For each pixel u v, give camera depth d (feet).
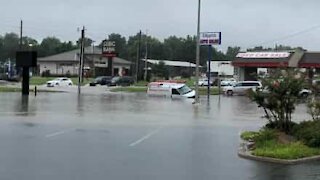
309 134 48.67
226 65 421.18
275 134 50.83
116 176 35.17
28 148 47.09
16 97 144.77
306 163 41.55
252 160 42.57
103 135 57.77
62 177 34.50
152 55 590.96
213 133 61.67
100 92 196.24
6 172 35.86
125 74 472.44
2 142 50.83
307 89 60.49
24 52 160.56
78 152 45.21
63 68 469.98
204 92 213.46
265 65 254.27
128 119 79.71
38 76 440.45
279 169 38.68
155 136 57.82
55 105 111.96
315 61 248.32
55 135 56.95
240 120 81.56
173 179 34.58
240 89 200.75
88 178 34.35
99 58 445.78
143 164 39.99
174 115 89.97
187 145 50.90
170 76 456.45
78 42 470.39
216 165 40.09
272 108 59.00
